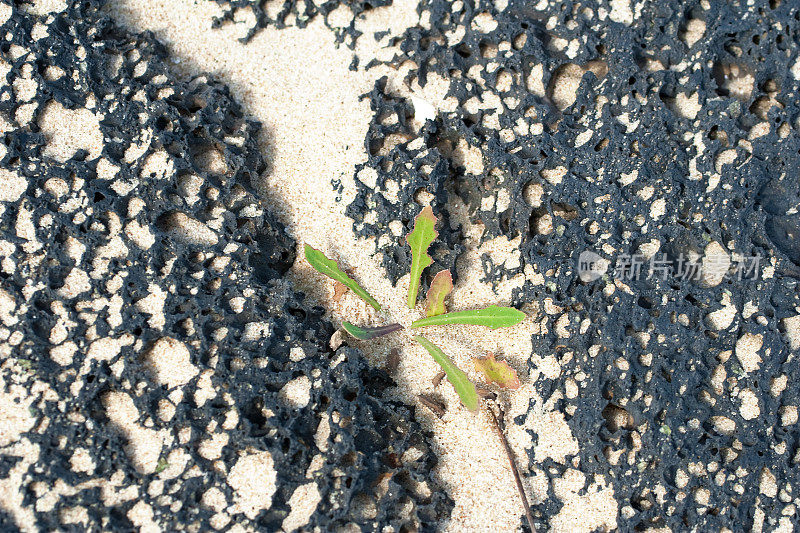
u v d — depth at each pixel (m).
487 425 0.69
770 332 0.69
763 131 0.72
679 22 0.74
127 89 0.73
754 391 0.69
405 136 0.74
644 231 0.71
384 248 0.72
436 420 0.69
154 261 0.70
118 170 0.71
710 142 0.72
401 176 0.72
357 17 0.76
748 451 0.68
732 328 0.70
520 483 0.68
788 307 0.70
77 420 0.67
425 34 0.75
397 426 0.69
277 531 0.66
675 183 0.71
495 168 0.73
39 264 0.69
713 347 0.70
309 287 0.72
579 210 0.71
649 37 0.74
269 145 0.74
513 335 0.71
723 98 0.73
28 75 0.72
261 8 0.76
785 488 0.68
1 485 0.66
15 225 0.70
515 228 0.72
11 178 0.71
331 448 0.67
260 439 0.67
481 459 0.69
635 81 0.73
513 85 0.74
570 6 0.75
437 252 0.72
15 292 0.69
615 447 0.69
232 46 0.76
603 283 0.70
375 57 0.75
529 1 0.75
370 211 0.72
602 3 0.75
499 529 0.68
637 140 0.72
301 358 0.69
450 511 0.68
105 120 0.72
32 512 0.66
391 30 0.76
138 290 0.69
